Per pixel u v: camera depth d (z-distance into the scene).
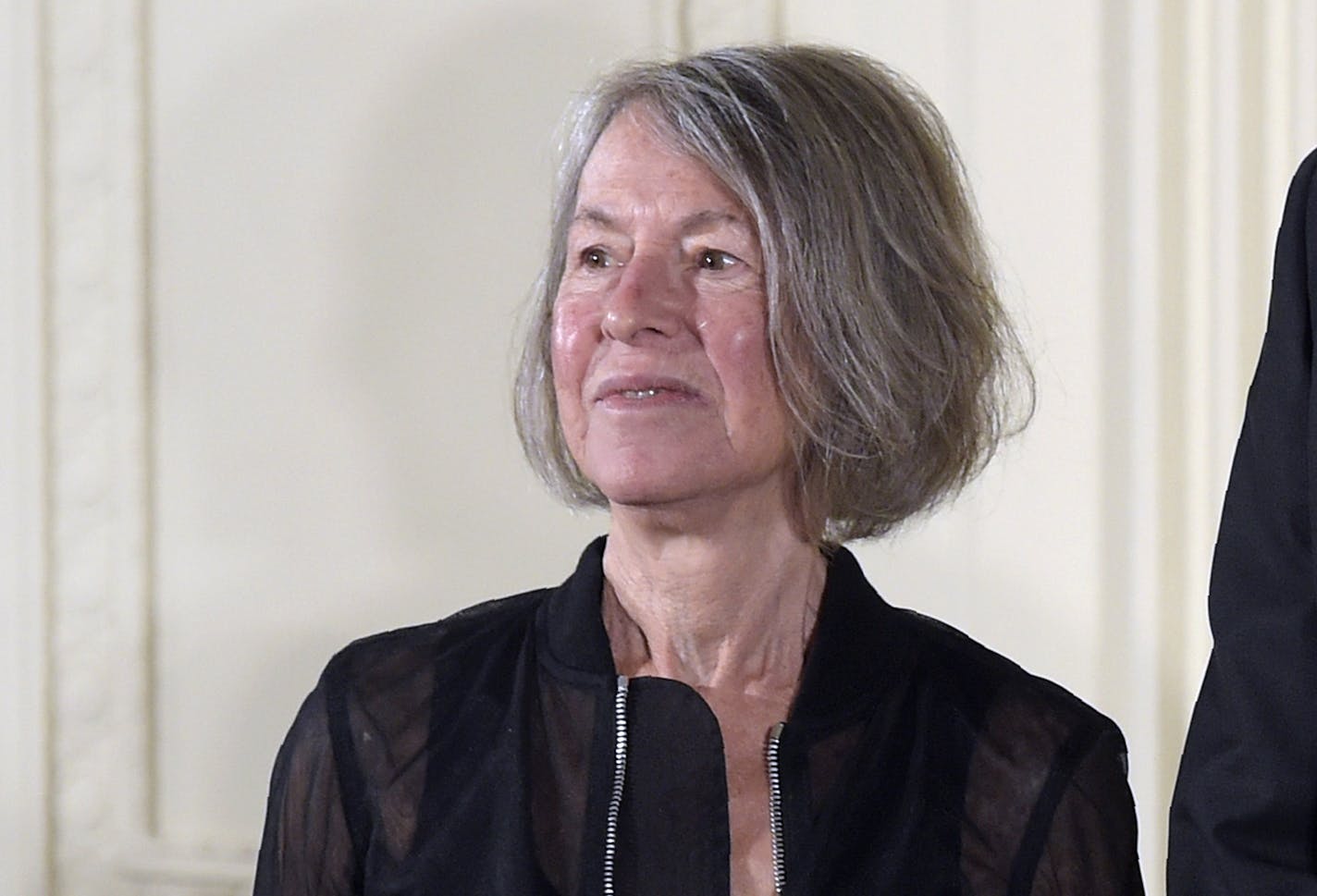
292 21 6.56
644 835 3.80
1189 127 6.00
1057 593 6.13
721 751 3.82
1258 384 3.71
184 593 6.70
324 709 4.10
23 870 6.75
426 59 6.49
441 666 4.10
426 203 6.51
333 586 6.61
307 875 4.04
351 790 4.01
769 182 3.68
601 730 3.86
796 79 3.82
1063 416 6.10
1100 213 6.04
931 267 3.89
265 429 6.63
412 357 6.54
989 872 3.91
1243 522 3.70
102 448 6.72
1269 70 5.91
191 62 6.63
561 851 3.81
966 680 4.11
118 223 6.67
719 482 3.69
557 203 4.03
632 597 3.97
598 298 3.76
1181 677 6.08
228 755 6.70
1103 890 3.97
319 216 6.57
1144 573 6.08
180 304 6.67
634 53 6.36
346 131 6.55
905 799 3.92
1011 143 6.12
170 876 6.71
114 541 6.72
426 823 3.92
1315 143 5.87
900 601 6.28
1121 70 6.02
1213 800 3.62
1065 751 4.03
